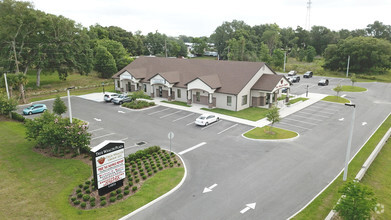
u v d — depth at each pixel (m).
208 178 21.03
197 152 26.12
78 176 21.00
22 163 23.06
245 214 16.70
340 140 29.41
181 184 20.08
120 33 117.19
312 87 63.00
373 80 76.00
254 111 41.19
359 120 36.91
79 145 24.08
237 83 42.59
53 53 59.00
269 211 17.02
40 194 18.59
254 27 144.38
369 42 86.06
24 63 58.91
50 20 57.03
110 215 16.50
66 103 47.03
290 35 142.75
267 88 42.00
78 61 64.56
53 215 16.41
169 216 16.47
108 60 71.12
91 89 60.38
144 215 16.56
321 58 125.75
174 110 41.91
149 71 54.34
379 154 26.78
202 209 17.16
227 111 41.12
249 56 98.56
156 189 19.33
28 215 16.34
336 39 130.75
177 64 52.78
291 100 48.28
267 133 31.20
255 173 21.89
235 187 19.75
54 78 70.56
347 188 15.51
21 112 41.22
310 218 16.36
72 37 62.38
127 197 18.39
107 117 38.38
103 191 18.55
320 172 22.14
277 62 96.56
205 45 144.62
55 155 24.61
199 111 41.19
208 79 42.94
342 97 51.50
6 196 18.27
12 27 53.31
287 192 19.17
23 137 29.38
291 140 29.34
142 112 41.00
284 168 22.81
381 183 21.61
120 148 19.12
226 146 27.62
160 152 25.55
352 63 88.12
